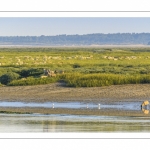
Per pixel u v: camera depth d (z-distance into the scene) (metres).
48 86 134.00
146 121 87.69
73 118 90.69
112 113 96.12
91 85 130.88
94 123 85.50
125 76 139.25
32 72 167.12
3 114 95.38
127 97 117.00
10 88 133.25
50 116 93.00
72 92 124.69
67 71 175.88
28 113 96.69
